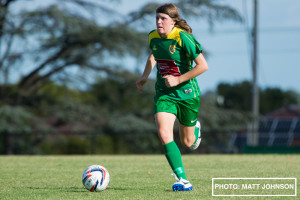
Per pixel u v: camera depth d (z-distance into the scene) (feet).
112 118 373.61
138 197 57.72
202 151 368.68
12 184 73.87
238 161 123.44
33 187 69.82
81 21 339.77
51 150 409.08
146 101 392.88
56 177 84.74
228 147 382.01
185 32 65.00
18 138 351.46
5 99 364.79
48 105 369.09
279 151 208.23
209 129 366.02
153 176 85.66
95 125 378.12
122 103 405.80
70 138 405.80
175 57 65.57
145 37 352.28
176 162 63.93
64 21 325.62
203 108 367.86
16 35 326.03
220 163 115.85
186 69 67.21
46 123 388.57
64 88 376.89
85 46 353.92
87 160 134.21
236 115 362.94
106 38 341.00
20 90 364.38
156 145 376.27
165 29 64.39
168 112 65.72
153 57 71.82
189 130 70.49
